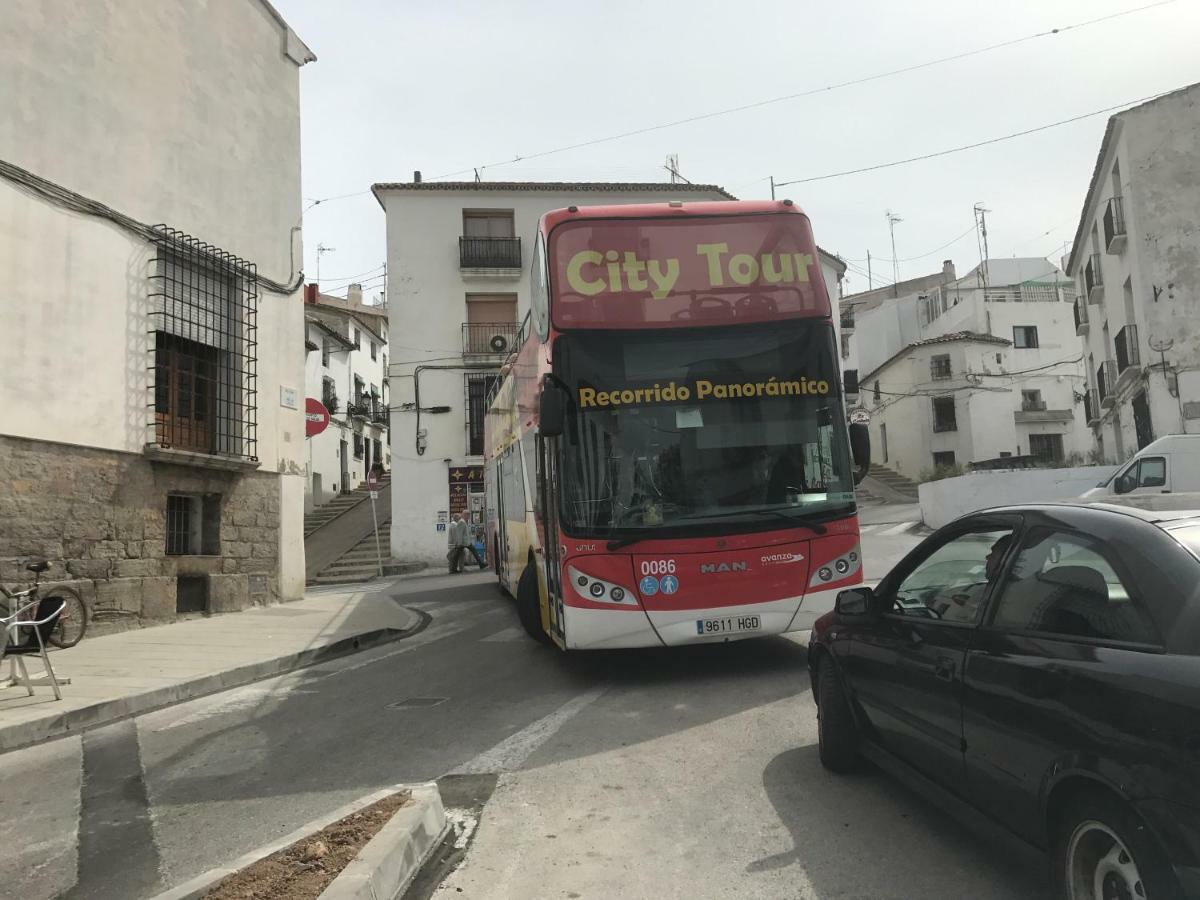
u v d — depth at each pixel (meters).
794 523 7.22
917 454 45.50
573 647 7.03
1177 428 21.94
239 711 7.32
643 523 7.09
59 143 10.53
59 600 7.85
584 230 7.63
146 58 12.03
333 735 6.28
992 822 3.22
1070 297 46.84
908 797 4.30
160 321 12.12
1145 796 2.35
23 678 8.02
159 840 4.28
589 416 7.25
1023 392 44.66
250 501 14.11
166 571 12.08
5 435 9.69
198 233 12.95
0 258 9.72
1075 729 2.67
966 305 47.00
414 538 28.39
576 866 3.70
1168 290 22.30
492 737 5.90
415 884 3.58
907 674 3.82
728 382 7.41
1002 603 3.35
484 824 4.25
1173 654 2.47
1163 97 22.61
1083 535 3.09
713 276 7.61
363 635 11.11
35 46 10.25
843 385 7.93
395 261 29.69
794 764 4.91
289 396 15.25
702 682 7.24
